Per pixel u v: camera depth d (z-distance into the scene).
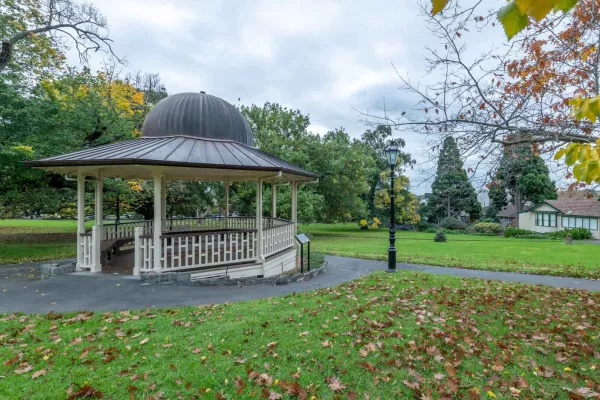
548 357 3.60
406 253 14.51
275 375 3.16
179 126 8.75
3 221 30.47
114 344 3.82
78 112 12.28
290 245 10.72
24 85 11.70
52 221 31.45
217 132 9.09
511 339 4.07
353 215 28.53
